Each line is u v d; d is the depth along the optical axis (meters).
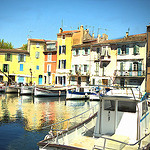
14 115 19.30
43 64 48.62
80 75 40.66
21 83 44.91
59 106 25.98
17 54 46.62
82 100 33.47
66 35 44.50
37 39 49.09
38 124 15.88
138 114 8.47
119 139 7.86
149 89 32.00
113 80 36.31
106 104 9.18
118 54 36.22
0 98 32.62
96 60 38.75
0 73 45.19
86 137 9.41
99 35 40.66
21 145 11.17
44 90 36.03
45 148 7.62
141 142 8.23
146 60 32.72
